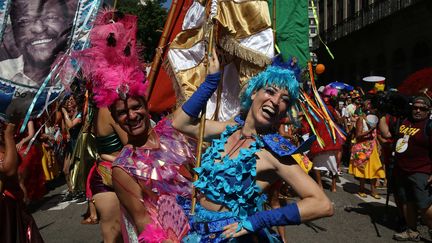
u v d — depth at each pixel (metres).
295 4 3.66
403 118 4.86
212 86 2.48
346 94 13.74
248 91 2.21
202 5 3.82
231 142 2.25
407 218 4.96
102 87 2.08
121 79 2.06
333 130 3.60
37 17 2.38
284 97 2.12
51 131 7.54
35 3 2.38
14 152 3.42
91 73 2.11
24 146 5.45
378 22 23.14
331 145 7.05
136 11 14.10
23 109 2.36
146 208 2.12
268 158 2.04
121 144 3.30
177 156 2.32
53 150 7.84
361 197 7.28
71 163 4.11
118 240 3.42
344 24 28.91
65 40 2.38
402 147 4.72
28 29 2.37
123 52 2.12
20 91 2.33
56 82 2.31
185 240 2.12
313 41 36.50
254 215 1.97
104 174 3.32
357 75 27.75
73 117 6.47
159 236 2.05
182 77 3.83
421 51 19.80
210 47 2.57
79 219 6.05
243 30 3.52
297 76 2.25
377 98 5.23
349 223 5.73
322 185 8.30
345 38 28.50
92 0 2.41
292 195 6.41
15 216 3.47
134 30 2.22
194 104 2.46
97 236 5.26
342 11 30.11
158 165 2.20
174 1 3.72
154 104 4.20
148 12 14.27
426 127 4.51
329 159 7.34
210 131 2.55
